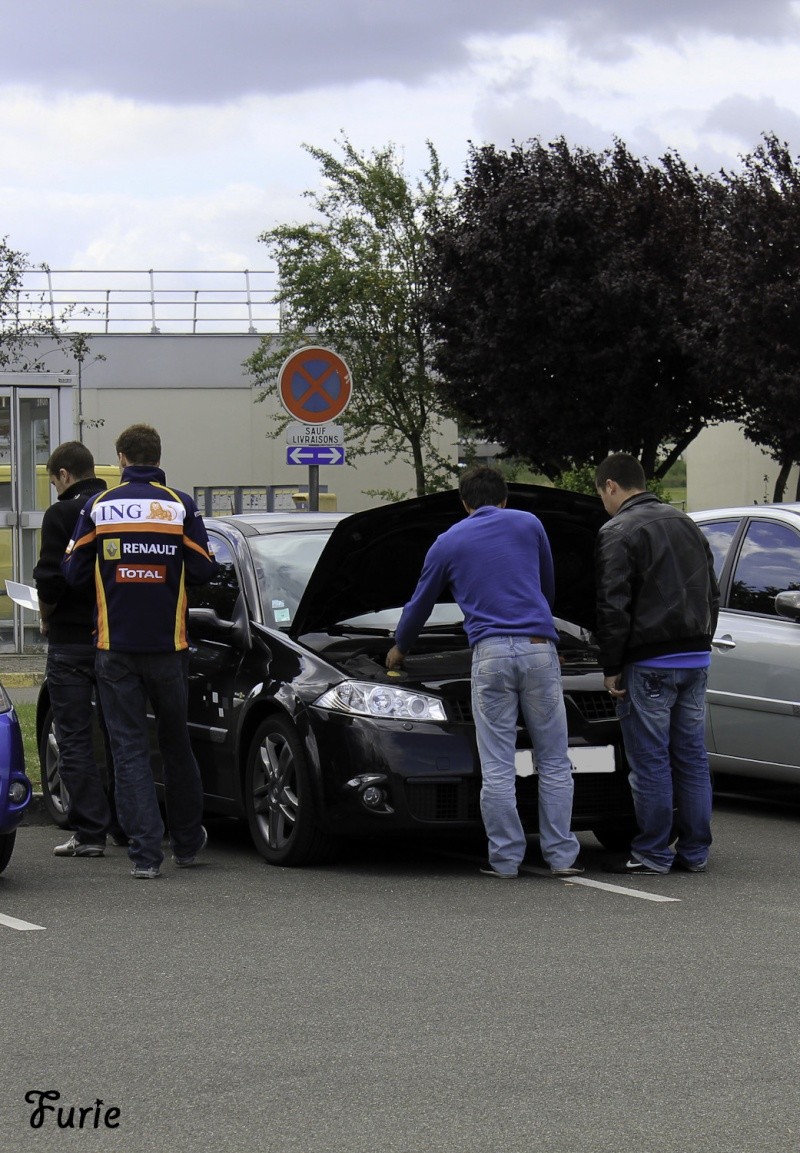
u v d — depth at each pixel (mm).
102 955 6609
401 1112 4613
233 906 7629
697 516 11391
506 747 8203
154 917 7375
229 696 9078
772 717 10289
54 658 9180
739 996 5914
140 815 8406
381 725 8219
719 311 22453
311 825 8445
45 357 38312
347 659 8742
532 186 24484
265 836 8797
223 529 9898
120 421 39125
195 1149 4328
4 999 5898
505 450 27562
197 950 6703
